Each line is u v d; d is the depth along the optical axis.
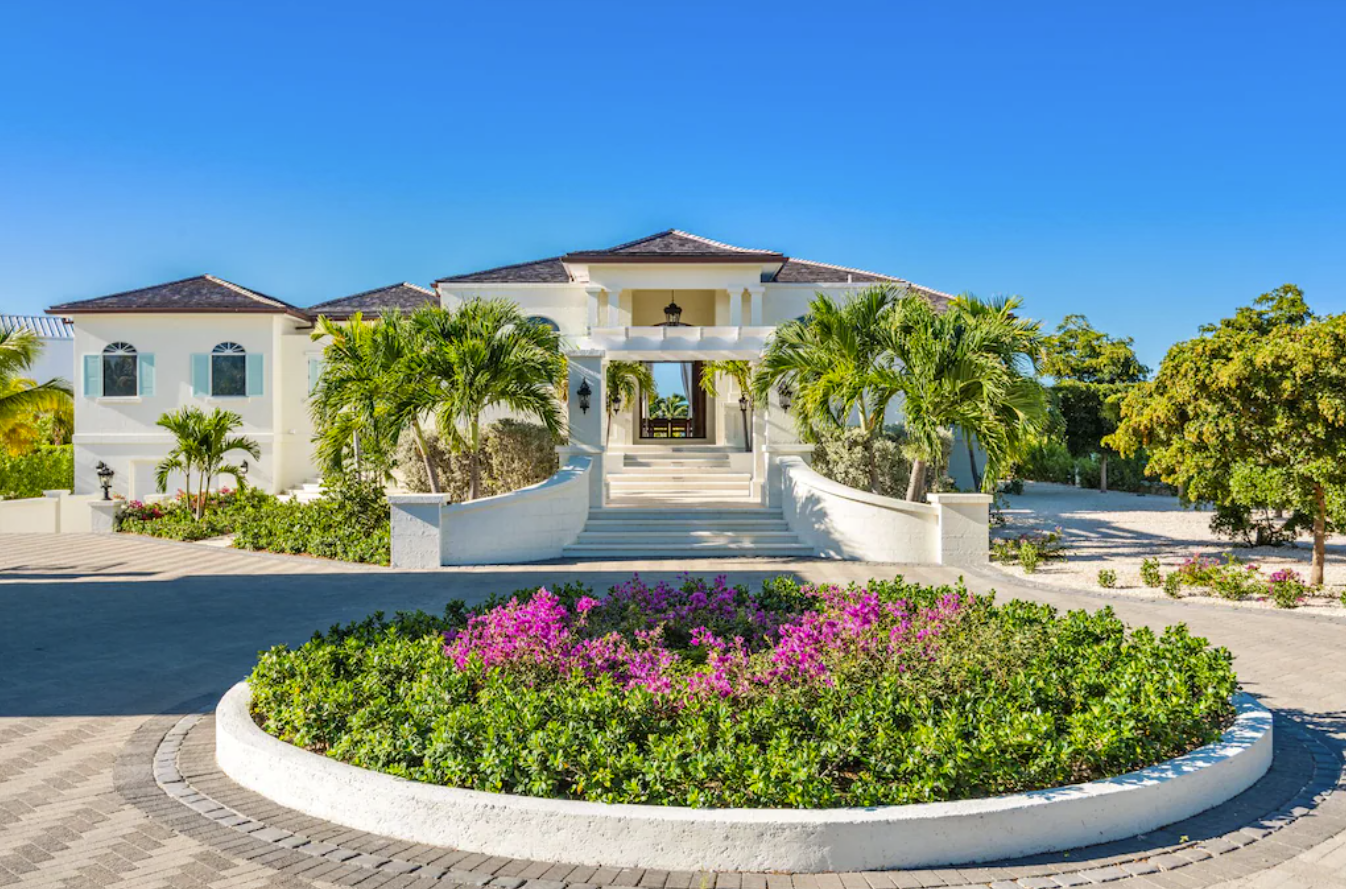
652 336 20.52
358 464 19.19
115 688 8.20
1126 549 17.48
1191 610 11.40
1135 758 5.32
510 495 15.95
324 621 11.02
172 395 25.44
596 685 6.17
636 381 25.27
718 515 17.80
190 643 9.95
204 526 19.70
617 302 23.39
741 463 23.48
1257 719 6.09
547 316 24.53
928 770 4.71
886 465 18.94
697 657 7.33
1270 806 5.29
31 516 23.52
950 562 15.45
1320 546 12.78
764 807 4.66
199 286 27.52
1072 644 7.09
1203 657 6.52
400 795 4.84
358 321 18.78
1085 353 37.34
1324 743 6.45
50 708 7.57
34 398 26.34
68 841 4.82
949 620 7.19
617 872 4.43
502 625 6.77
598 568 15.16
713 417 27.47
